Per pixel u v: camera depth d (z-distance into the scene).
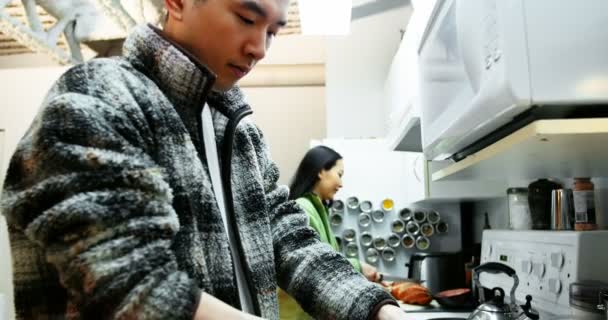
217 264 0.65
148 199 0.51
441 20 1.18
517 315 1.10
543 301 1.27
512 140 0.84
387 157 2.94
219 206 0.75
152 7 2.63
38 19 3.03
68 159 0.48
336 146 2.96
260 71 3.72
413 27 2.14
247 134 0.86
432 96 1.30
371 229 2.90
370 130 3.37
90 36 3.26
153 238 0.49
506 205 2.27
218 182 0.77
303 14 2.52
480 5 0.85
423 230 2.86
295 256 0.82
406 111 2.15
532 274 1.35
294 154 3.77
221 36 0.68
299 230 0.87
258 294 0.75
